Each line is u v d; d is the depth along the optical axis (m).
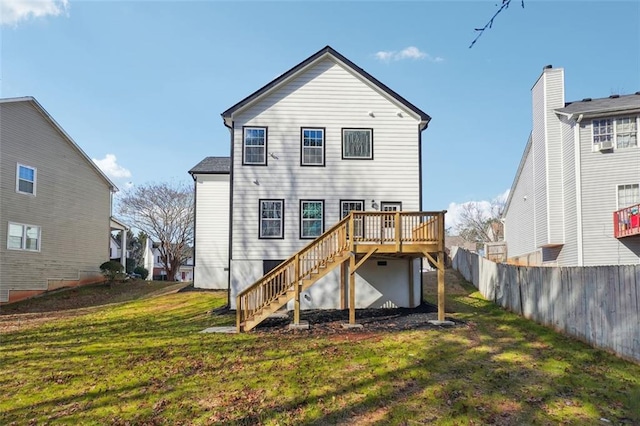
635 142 17.19
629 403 5.70
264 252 14.01
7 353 8.80
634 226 15.66
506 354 7.96
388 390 6.19
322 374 6.86
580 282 8.85
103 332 10.95
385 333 9.84
